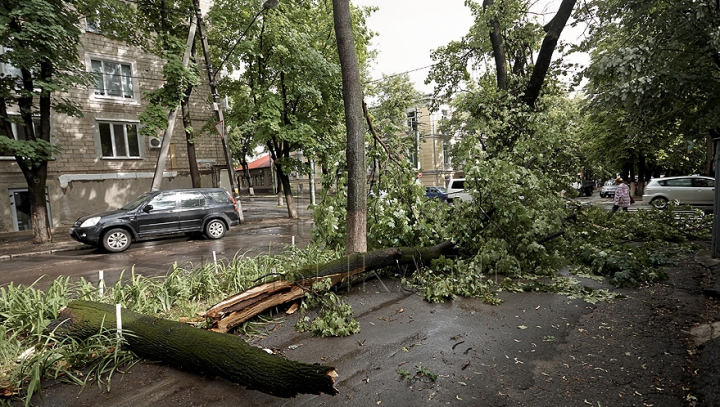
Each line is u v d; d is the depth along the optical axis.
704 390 2.57
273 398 2.67
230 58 14.35
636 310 4.22
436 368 3.05
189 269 7.11
